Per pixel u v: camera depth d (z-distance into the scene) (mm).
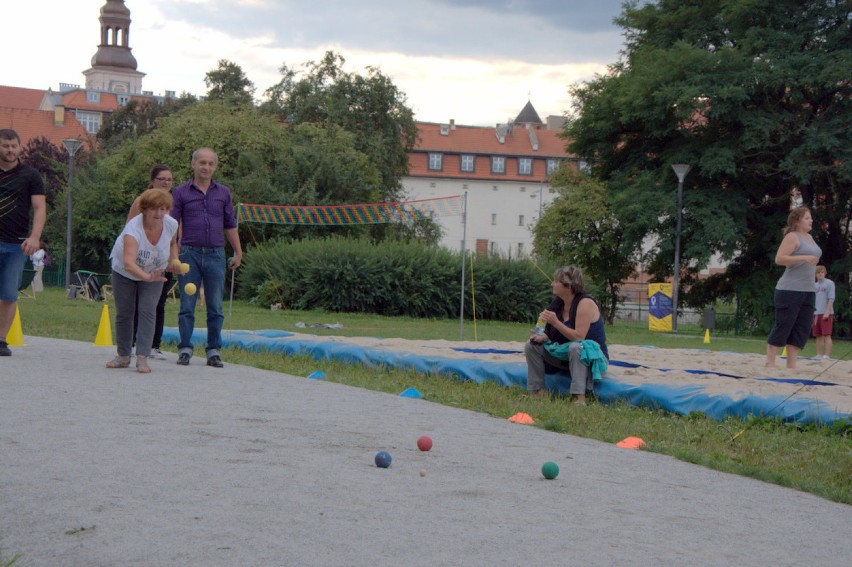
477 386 9609
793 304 11195
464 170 102312
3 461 4648
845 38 35031
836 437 7387
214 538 3525
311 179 42969
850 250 38469
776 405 7949
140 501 4012
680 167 34156
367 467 5008
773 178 38281
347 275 32188
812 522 4539
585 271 45062
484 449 5840
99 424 5773
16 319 11000
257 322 23438
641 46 39844
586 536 3902
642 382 8922
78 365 8844
